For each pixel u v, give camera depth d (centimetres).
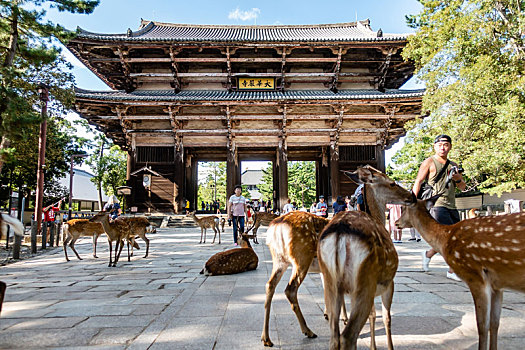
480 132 1222
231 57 2267
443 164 494
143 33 2522
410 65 2294
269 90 2294
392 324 337
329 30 2875
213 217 1214
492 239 252
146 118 2112
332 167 2192
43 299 459
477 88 1123
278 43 2114
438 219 491
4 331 331
